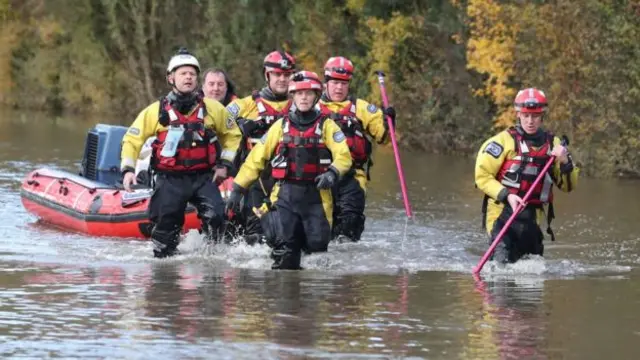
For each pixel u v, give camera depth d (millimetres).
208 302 16422
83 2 71375
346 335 14383
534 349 13852
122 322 14992
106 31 69562
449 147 44312
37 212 26578
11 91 79125
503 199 19688
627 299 17000
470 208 28719
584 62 35781
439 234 24500
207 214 21031
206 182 21156
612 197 30422
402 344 13977
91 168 27609
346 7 49688
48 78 76000
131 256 21328
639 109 35438
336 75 23359
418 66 45438
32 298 16578
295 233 19719
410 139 45438
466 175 36344
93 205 24672
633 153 35375
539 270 19812
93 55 71438
